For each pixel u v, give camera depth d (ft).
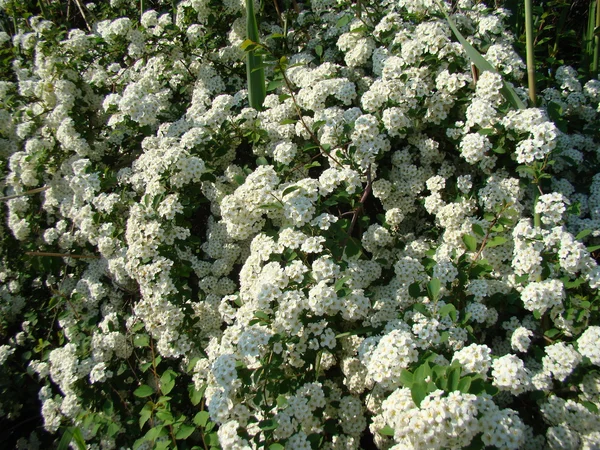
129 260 2.40
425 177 2.60
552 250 1.89
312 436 1.74
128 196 2.79
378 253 2.49
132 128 3.05
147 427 2.46
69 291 3.23
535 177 2.14
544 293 1.79
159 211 2.38
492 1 3.81
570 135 2.90
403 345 1.61
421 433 1.31
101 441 2.45
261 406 1.78
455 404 1.31
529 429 1.73
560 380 1.71
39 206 3.68
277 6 3.78
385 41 2.90
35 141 3.41
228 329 1.97
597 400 1.72
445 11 2.62
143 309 2.39
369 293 2.20
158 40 3.47
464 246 2.24
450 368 1.45
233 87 3.43
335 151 2.48
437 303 1.89
